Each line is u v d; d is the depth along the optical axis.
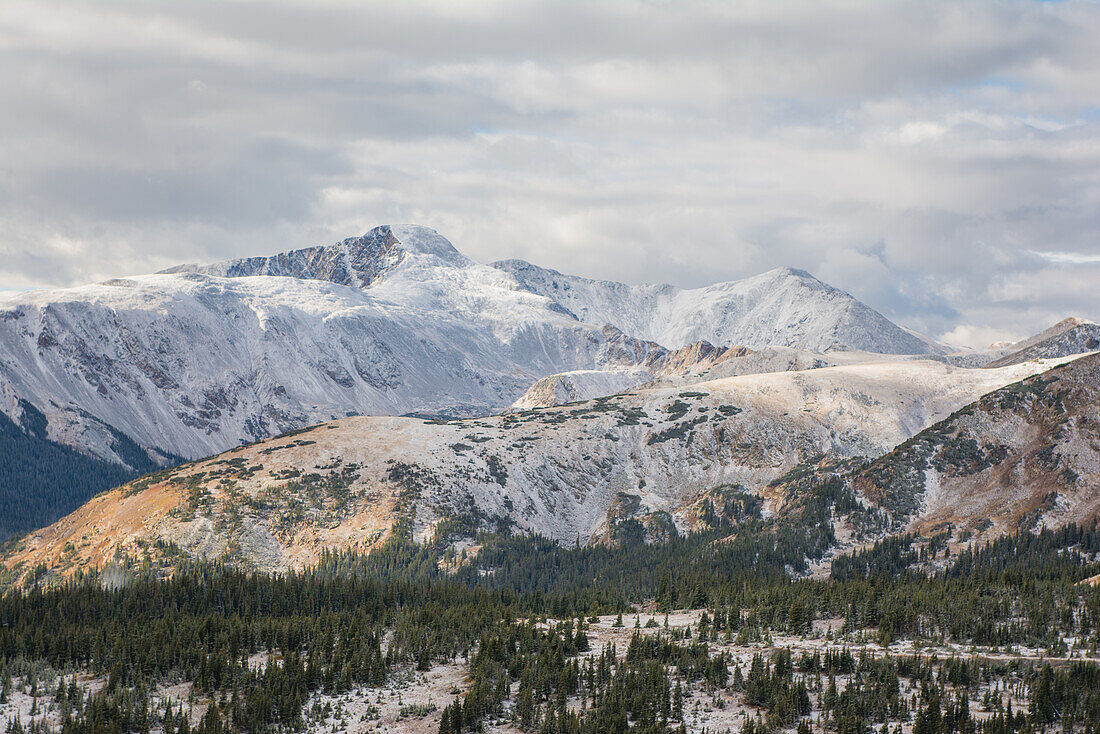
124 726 185.38
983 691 178.88
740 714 177.00
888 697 175.38
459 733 178.62
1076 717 166.25
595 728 171.50
